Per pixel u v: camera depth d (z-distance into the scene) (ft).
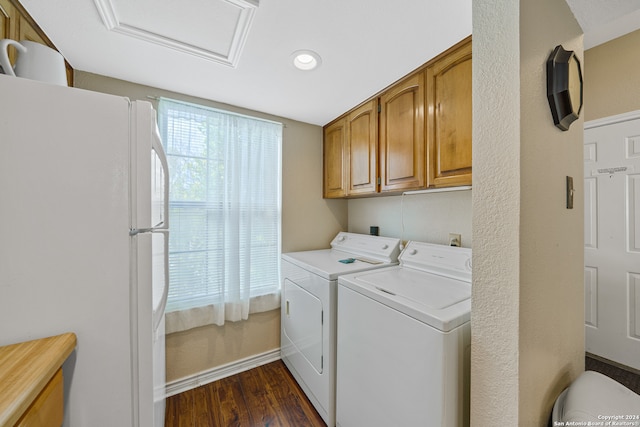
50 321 2.19
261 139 6.68
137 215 2.51
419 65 4.59
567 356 2.96
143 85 5.30
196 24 3.60
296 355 5.97
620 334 5.79
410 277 4.57
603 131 5.89
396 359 3.33
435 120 4.37
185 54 4.29
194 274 5.81
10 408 1.43
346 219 8.39
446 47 4.09
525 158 2.20
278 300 6.97
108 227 2.39
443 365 2.78
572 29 2.92
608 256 5.93
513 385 2.23
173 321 5.60
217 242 6.05
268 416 4.99
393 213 6.75
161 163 3.10
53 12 3.31
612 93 5.70
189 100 5.78
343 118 6.86
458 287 3.98
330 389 4.63
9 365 1.79
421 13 3.36
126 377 2.47
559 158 2.72
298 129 7.41
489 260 2.39
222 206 6.12
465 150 3.89
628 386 5.24
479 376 2.48
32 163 2.13
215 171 6.03
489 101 2.36
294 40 3.91
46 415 1.86
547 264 2.55
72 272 2.27
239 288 6.28
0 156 2.04
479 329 2.48
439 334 2.82
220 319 6.00
